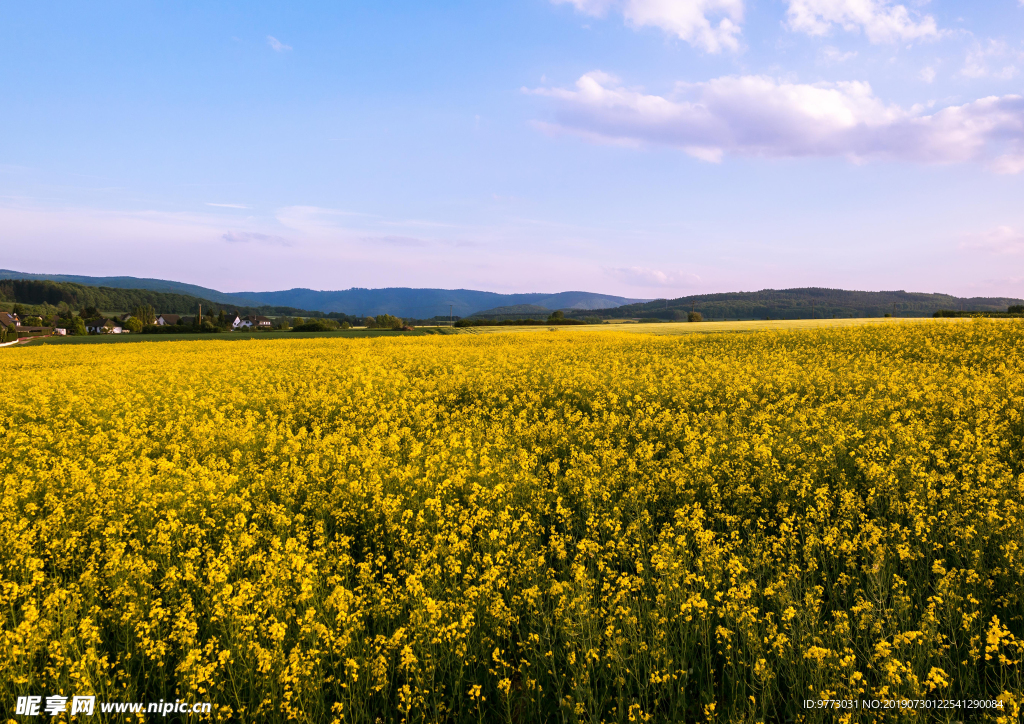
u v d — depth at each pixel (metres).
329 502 8.33
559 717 4.68
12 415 14.84
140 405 15.91
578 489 8.39
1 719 4.31
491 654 5.22
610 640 4.82
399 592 5.76
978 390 12.91
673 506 8.00
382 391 17.17
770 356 22.16
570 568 6.18
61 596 5.40
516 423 12.50
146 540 7.20
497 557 6.17
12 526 6.95
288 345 41.34
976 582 5.44
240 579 5.77
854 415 11.91
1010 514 6.43
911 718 4.02
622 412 14.22
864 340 25.16
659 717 4.46
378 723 4.45
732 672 4.78
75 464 9.65
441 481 8.96
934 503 7.17
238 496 8.49
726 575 6.00
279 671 4.46
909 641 4.55
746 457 9.32
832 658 4.44
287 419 14.30
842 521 6.82
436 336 47.03
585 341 36.69
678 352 26.38
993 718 4.12
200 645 5.28
